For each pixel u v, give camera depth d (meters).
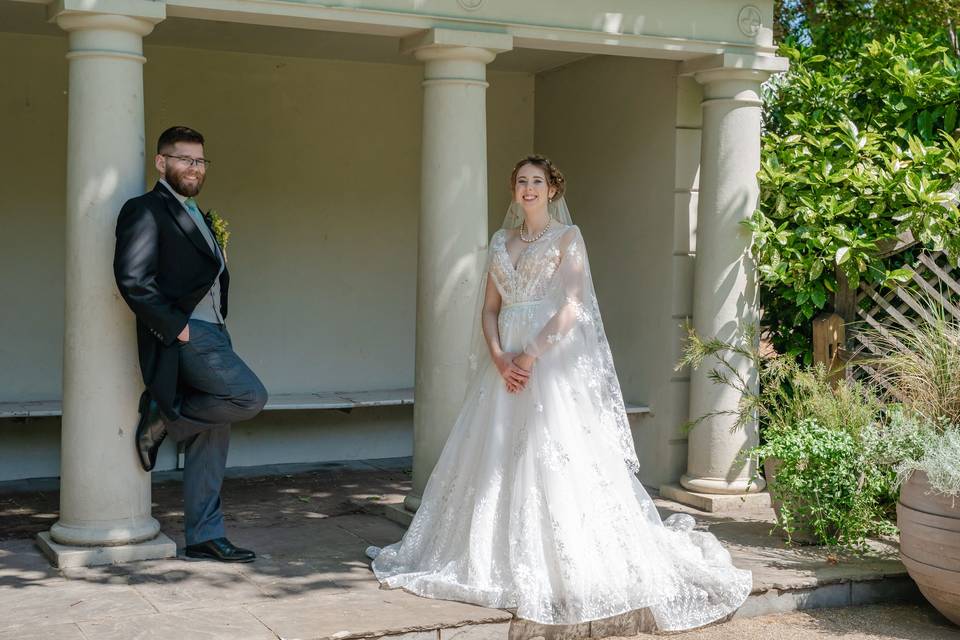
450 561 4.45
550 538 4.27
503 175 7.50
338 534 5.29
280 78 6.92
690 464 6.12
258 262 6.95
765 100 6.87
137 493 4.71
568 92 7.14
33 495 6.02
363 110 7.17
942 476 4.40
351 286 7.22
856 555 5.11
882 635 4.42
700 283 6.02
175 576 4.46
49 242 6.46
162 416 4.62
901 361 5.21
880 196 6.02
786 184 6.12
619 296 6.69
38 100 6.38
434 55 5.16
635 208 6.53
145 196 4.45
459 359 5.27
